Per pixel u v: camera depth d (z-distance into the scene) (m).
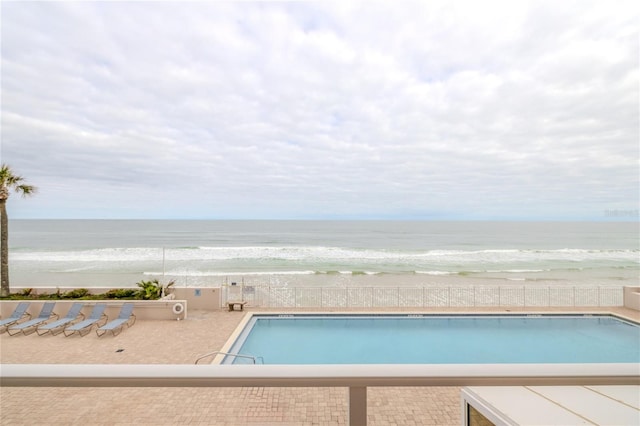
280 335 12.68
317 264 37.03
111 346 10.66
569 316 14.27
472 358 10.71
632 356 10.80
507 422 1.04
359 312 14.46
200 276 29.88
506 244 60.72
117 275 30.59
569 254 45.97
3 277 15.02
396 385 1.19
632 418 1.06
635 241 66.62
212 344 10.90
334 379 1.17
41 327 11.63
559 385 1.20
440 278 29.58
